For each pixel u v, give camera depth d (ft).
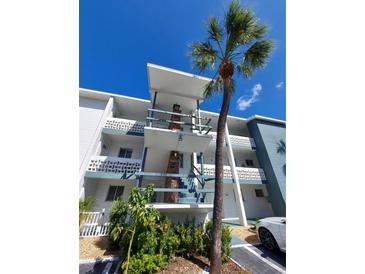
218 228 13.83
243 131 49.14
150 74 26.23
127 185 32.48
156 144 26.48
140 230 14.87
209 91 21.47
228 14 17.95
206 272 13.24
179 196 24.07
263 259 16.38
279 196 35.50
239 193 34.09
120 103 36.60
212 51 18.94
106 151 34.14
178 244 15.61
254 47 18.17
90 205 24.63
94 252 16.60
